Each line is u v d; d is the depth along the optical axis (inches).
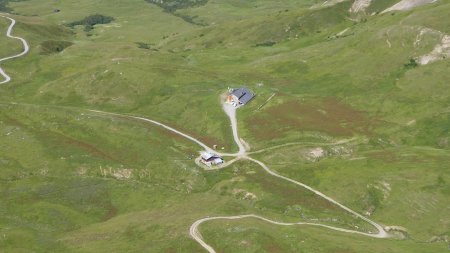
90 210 5123.0
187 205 4847.4
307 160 5659.5
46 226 4815.5
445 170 5073.8
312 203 4894.2
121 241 4153.5
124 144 6181.1
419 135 5984.3
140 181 5575.8
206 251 3855.8
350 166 5369.1
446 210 4653.1
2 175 5585.6
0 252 4111.7
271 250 3816.4
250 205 4810.5
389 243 4197.8
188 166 5600.4
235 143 6018.7
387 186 4990.2
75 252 4052.7
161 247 3941.9
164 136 6299.2
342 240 4077.3
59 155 5940.0
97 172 5708.7
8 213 4943.4
